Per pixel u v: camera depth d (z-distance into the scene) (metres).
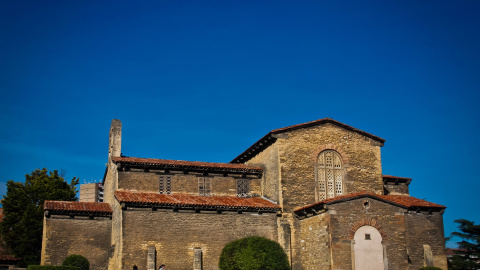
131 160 39.31
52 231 36.06
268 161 41.25
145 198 35.97
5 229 49.78
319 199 39.62
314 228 36.22
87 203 39.31
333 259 33.69
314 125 41.09
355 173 41.16
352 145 41.72
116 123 43.22
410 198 40.38
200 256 35.28
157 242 34.78
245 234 37.06
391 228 35.22
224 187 41.34
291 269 37.34
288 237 37.56
